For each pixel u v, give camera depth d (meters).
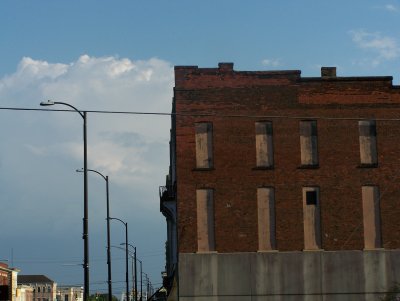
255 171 49.22
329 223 48.94
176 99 49.59
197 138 49.50
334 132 49.78
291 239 48.69
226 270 48.19
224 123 49.56
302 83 49.97
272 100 49.75
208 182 49.00
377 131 49.84
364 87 50.12
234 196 49.00
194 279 48.09
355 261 48.62
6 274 116.88
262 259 48.38
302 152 49.66
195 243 48.47
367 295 48.31
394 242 48.94
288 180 49.22
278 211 48.94
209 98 49.69
